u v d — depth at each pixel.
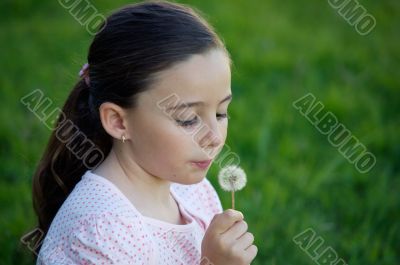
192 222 2.21
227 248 2.03
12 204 3.69
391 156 4.55
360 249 3.45
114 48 1.96
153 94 1.92
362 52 6.35
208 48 1.94
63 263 1.91
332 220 3.80
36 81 5.30
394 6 7.44
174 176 2.01
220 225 2.04
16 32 6.48
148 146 1.98
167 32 1.92
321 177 4.14
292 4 7.75
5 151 4.36
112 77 1.97
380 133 4.73
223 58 1.97
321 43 6.52
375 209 3.87
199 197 2.47
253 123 4.87
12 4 7.21
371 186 4.17
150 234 2.04
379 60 6.18
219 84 1.94
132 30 1.95
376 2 7.52
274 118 4.91
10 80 5.34
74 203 2.00
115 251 1.91
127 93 1.94
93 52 2.05
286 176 4.15
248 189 3.90
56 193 2.50
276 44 6.44
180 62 1.90
